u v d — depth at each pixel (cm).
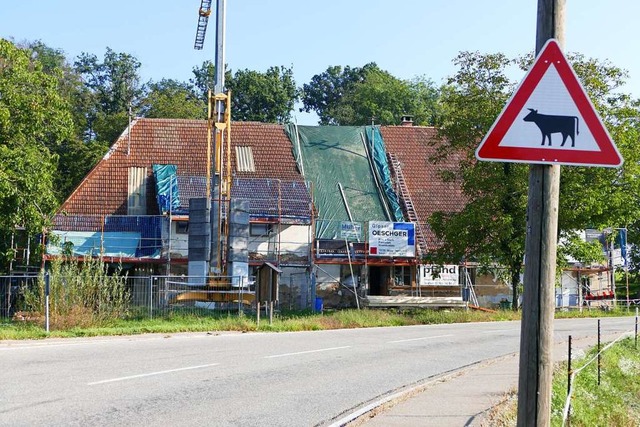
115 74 8775
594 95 3928
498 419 1010
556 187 606
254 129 5494
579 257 4097
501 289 4894
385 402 1128
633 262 6431
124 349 1709
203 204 3619
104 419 946
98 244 4350
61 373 1296
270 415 1020
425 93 8962
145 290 2852
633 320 3547
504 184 3931
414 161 5519
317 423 976
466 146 4138
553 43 601
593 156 596
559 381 1500
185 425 933
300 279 4616
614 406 1542
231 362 1538
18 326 2230
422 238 4812
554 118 598
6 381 1196
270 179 4828
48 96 3412
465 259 4334
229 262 3697
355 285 4566
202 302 2983
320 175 5212
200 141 5275
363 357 1744
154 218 4506
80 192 4775
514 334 2541
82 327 2288
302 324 2706
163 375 1318
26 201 3212
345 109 9038
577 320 3525
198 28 5288
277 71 9031
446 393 1221
